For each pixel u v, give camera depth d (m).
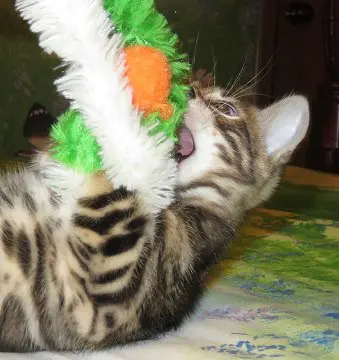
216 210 0.56
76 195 0.47
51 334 0.49
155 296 0.50
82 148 0.47
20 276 0.48
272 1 1.35
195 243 0.54
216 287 0.61
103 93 0.45
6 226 0.48
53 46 0.44
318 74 1.33
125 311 0.49
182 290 0.53
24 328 0.49
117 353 0.50
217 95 0.60
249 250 0.72
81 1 0.44
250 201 0.60
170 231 0.51
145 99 0.46
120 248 0.47
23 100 1.27
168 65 0.47
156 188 0.47
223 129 0.58
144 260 0.49
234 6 1.34
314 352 0.51
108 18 0.45
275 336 0.53
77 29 0.44
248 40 1.37
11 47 1.26
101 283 0.48
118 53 0.45
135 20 0.46
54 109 1.24
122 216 0.47
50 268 0.48
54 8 0.44
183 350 0.50
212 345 0.51
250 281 0.63
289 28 1.35
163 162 0.47
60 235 0.47
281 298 0.60
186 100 0.51
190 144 0.56
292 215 0.86
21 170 0.52
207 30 1.33
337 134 1.31
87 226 0.47
